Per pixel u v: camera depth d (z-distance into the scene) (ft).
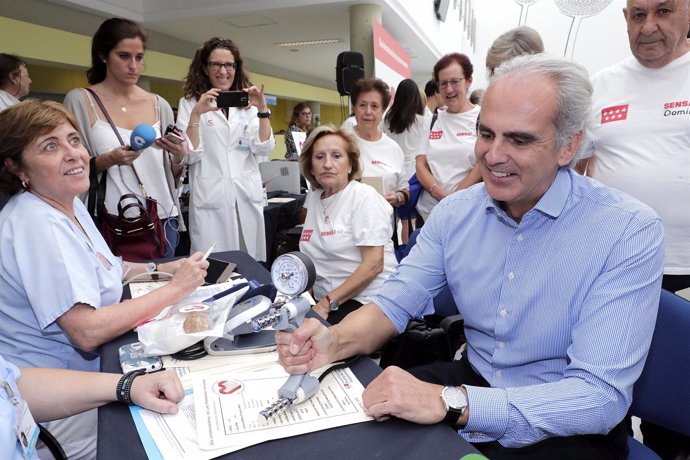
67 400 2.76
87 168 4.04
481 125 3.08
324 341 3.07
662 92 5.12
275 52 27.81
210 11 18.13
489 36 28.76
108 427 2.51
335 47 26.32
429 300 4.00
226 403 2.63
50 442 3.06
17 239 3.56
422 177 8.83
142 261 6.07
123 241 6.57
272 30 21.50
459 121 8.48
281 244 12.09
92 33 17.65
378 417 2.52
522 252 3.32
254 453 2.26
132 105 7.38
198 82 8.48
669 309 3.37
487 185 3.17
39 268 3.46
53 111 3.82
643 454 3.46
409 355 5.34
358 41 17.35
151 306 3.60
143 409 2.62
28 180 3.86
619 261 2.98
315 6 17.52
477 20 28.99
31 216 3.60
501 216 3.43
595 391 2.71
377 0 16.90
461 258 3.70
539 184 3.12
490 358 3.66
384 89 8.32
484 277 3.56
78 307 3.47
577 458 3.09
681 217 5.09
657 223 3.06
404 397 2.52
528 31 6.58
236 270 5.38
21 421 2.58
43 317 3.43
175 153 7.00
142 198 6.98
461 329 5.13
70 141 3.88
